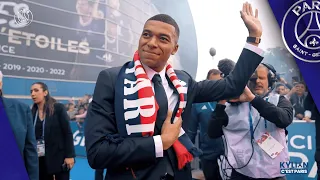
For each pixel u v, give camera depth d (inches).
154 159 25.4
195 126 62.0
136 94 26.7
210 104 62.2
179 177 28.3
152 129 26.0
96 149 25.3
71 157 58.7
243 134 61.5
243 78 31.7
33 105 56.5
